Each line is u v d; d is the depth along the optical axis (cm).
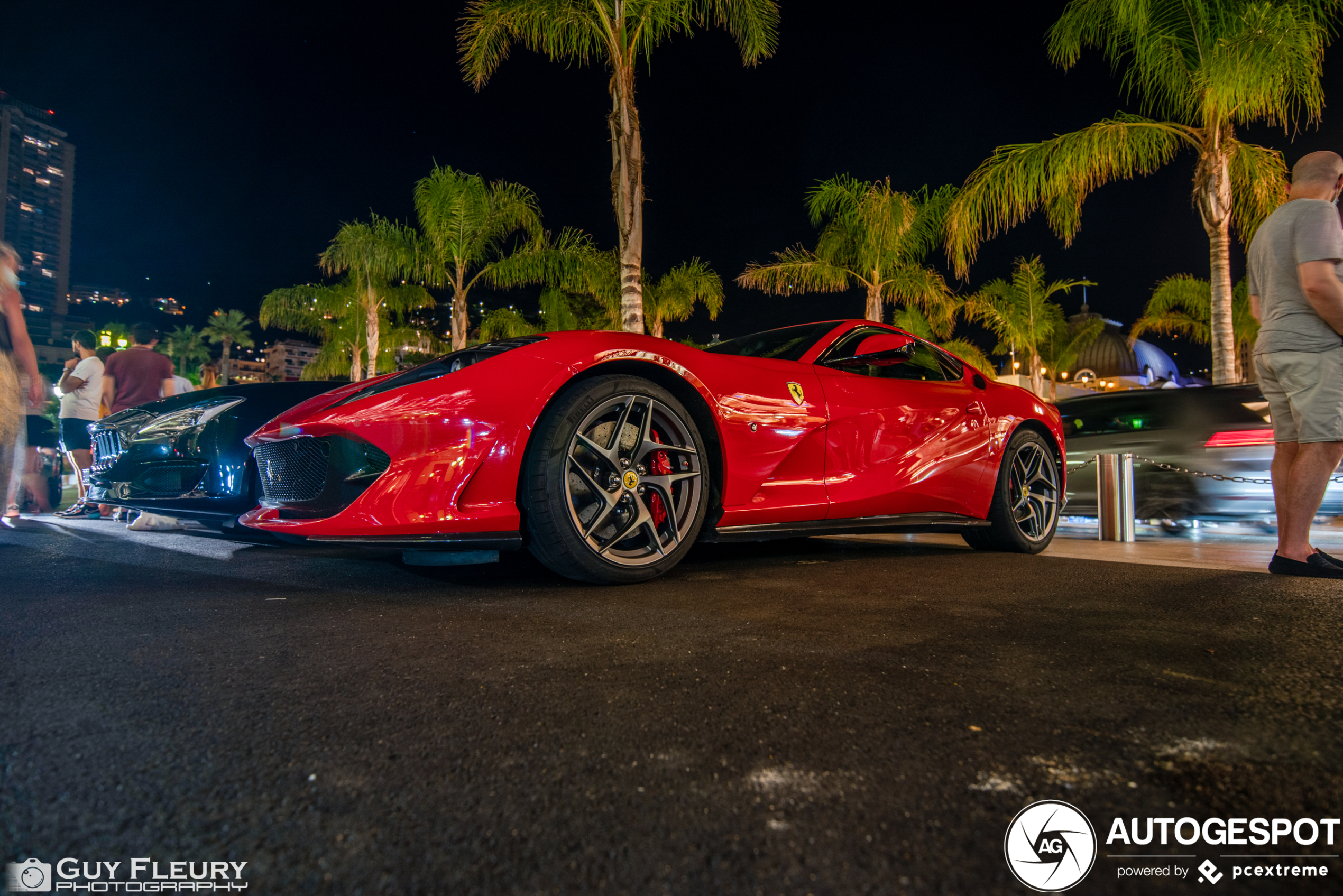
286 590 204
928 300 1419
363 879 61
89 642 141
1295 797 76
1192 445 488
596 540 212
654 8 784
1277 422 252
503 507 200
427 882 61
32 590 204
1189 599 190
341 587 210
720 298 1706
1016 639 145
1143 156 879
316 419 205
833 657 131
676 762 85
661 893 60
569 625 158
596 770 83
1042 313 1916
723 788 78
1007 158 900
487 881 61
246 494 297
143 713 100
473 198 1305
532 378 204
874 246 1346
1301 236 237
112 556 289
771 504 243
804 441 253
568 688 112
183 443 306
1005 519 321
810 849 66
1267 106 773
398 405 198
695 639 145
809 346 287
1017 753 87
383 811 73
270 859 64
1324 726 96
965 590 205
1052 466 347
